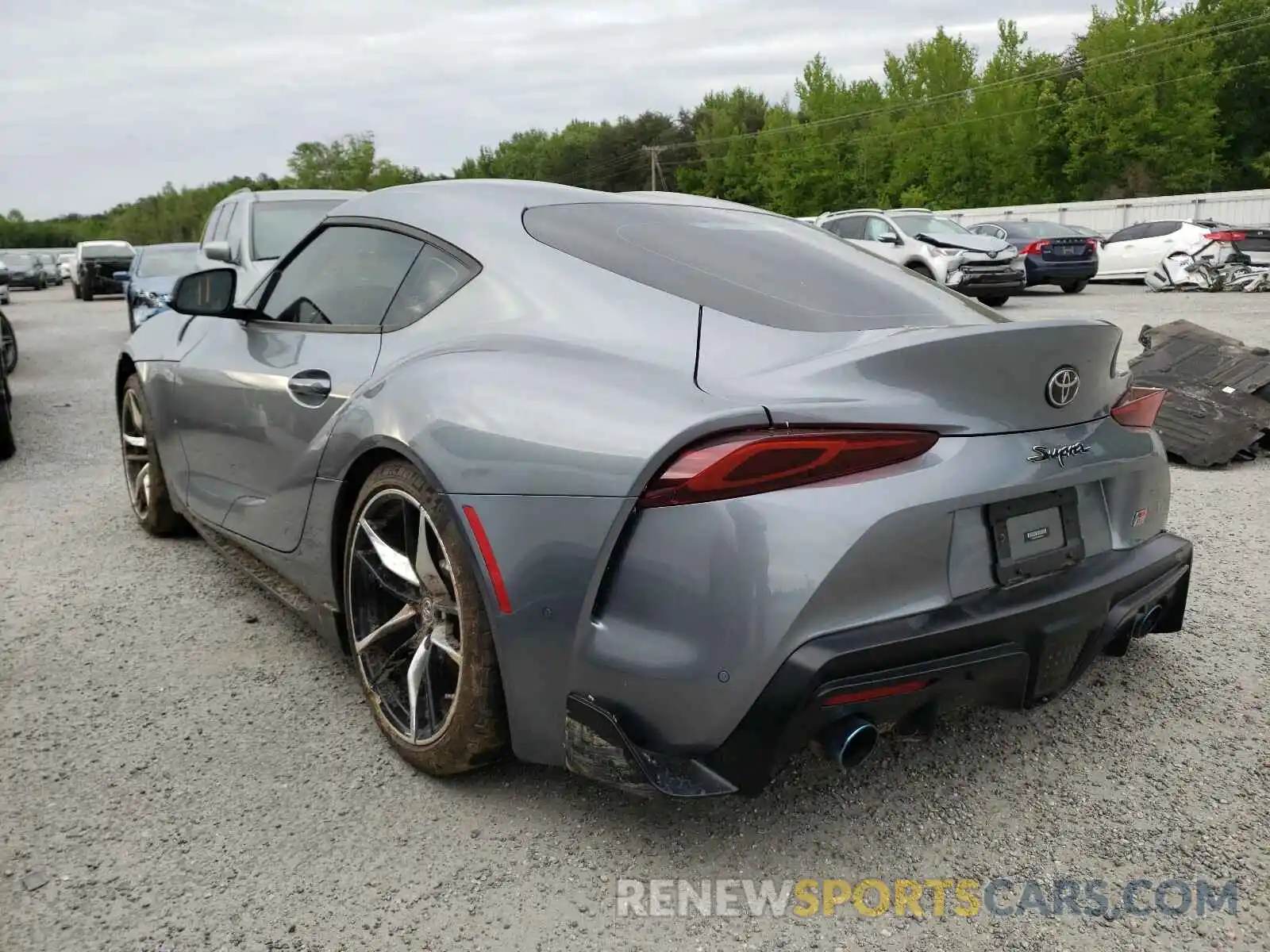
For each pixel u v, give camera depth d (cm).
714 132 7381
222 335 349
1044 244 1803
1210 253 1730
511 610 208
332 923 194
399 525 251
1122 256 2016
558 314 231
